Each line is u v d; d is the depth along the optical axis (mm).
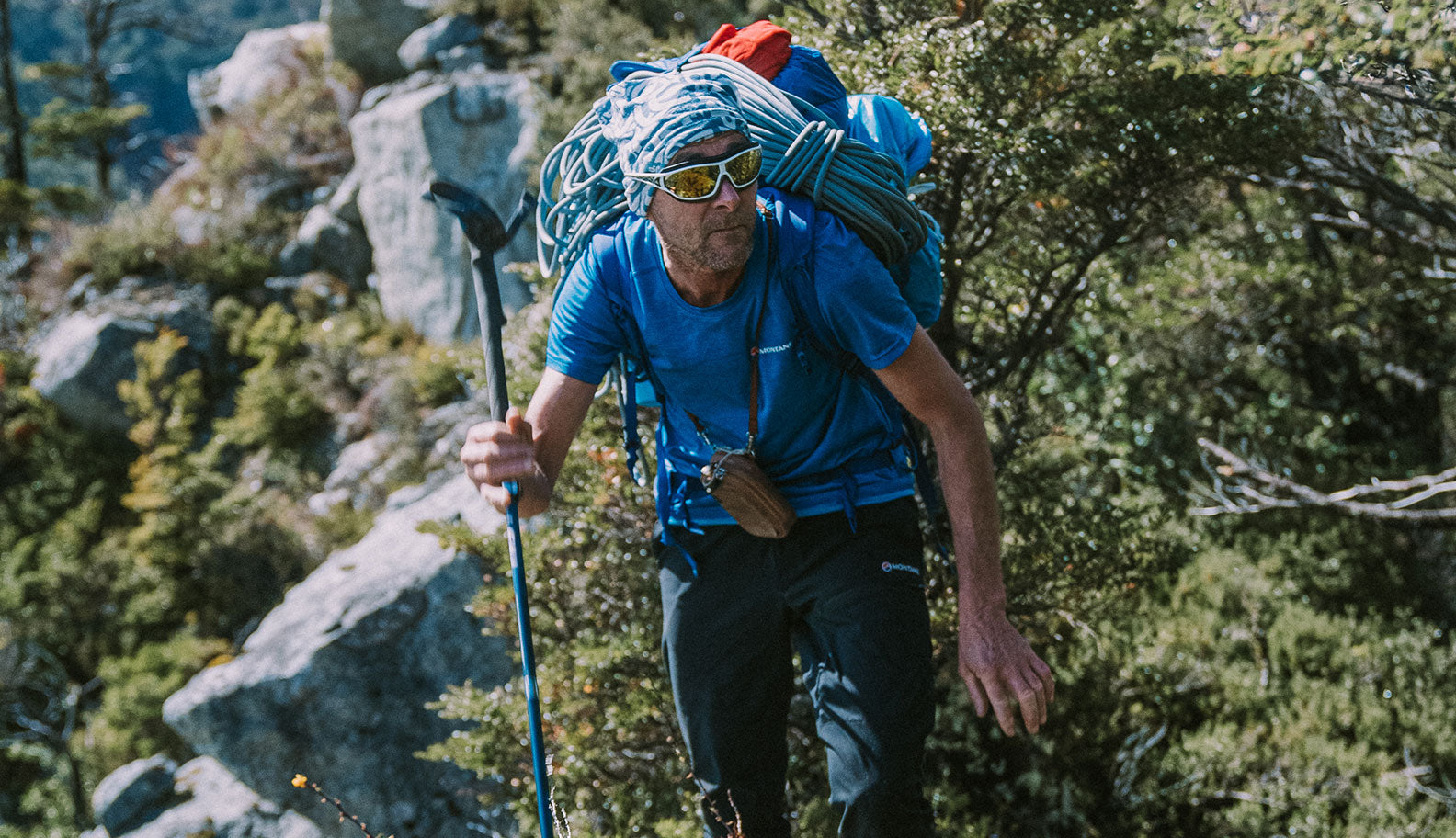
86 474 16719
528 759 4188
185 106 60188
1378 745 5754
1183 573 6828
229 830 6340
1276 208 6863
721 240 1687
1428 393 8523
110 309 17359
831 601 1922
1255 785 5188
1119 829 4910
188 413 16578
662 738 4180
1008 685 1762
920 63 3594
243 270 17625
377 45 17766
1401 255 6441
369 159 14781
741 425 1927
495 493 1739
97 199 23953
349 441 14891
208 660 13500
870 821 1861
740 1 10430
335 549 13500
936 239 2041
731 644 2018
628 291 1853
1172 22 3627
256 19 60844
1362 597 7371
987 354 4367
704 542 2029
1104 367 7035
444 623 5949
